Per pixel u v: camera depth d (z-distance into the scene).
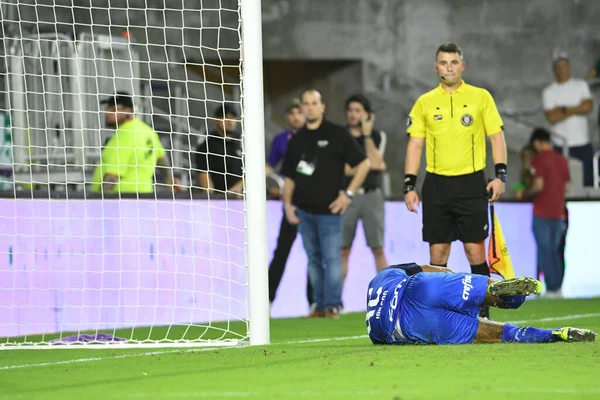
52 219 33.00
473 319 21.94
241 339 28.06
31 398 15.77
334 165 38.38
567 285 50.94
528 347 20.62
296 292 42.16
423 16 75.94
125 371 19.25
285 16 73.50
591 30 78.06
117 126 34.59
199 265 37.38
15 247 32.03
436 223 27.69
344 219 42.25
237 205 38.88
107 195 34.50
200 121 60.50
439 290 21.94
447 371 17.28
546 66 77.50
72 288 33.44
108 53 42.62
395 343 22.69
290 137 40.47
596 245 52.53
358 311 43.25
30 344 25.72
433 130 27.41
